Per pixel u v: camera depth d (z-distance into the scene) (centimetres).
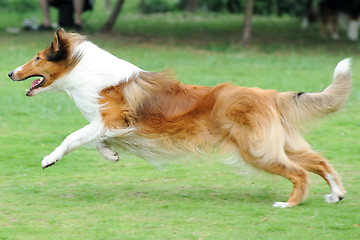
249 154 923
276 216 886
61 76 1001
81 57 991
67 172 1181
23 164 1228
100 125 971
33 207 930
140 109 965
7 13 4531
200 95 963
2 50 2692
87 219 869
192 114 945
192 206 942
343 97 945
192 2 4966
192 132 945
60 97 1912
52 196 999
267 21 4312
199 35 3538
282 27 3962
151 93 972
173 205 948
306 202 969
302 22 4219
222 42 3300
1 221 859
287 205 935
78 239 783
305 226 843
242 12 4994
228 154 941
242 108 921
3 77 2175
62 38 991
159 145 968
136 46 3031
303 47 3150
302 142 959
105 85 978
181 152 967
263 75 2327
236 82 2144
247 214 898
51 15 4312
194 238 788
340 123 1628
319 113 952
